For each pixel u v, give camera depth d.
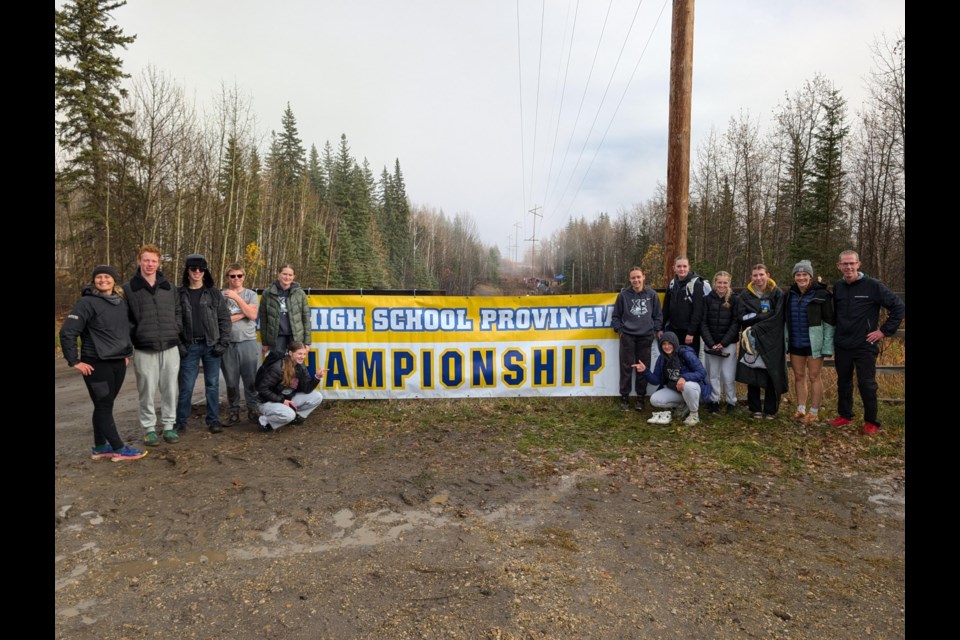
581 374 7.82
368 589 3.26
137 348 5.91
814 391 6.70
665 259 8.08
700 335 7.23
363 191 76.56
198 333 6.37
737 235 45.38
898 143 28.11
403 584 3.31
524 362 7.84
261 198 50.97
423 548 3.78
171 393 6.16
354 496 4.69
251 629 2.87
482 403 7.86
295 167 70.62
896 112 26.67
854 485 4.94
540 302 7.79
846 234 34.00
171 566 3.53
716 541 3.91
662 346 6.95
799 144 37.41
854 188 33.06
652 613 3.03
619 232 90.38
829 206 32.91
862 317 6.25
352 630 2.85
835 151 33.03
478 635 2.81
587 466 5.43
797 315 6.70
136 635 2.81
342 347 7.84
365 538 3.93
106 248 27.39
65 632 2.81
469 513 4.37
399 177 95.75
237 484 4.94
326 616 2.98
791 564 3.58
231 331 6.64
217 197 40.47
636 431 6.55
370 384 7.88
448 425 6.88
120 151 28.55
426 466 5.43
